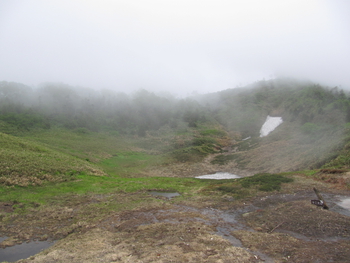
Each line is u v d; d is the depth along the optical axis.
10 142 34.78
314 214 15.05
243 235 12.85
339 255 9.91
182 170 49.72
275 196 20.19
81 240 12.72
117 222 15.94
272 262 9.66
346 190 19.86
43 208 18.75
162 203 20.27
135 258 10.09
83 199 21.52
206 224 15.00
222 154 65.81
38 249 12.48
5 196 20.42
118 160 53.91
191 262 9.48
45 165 28.94
